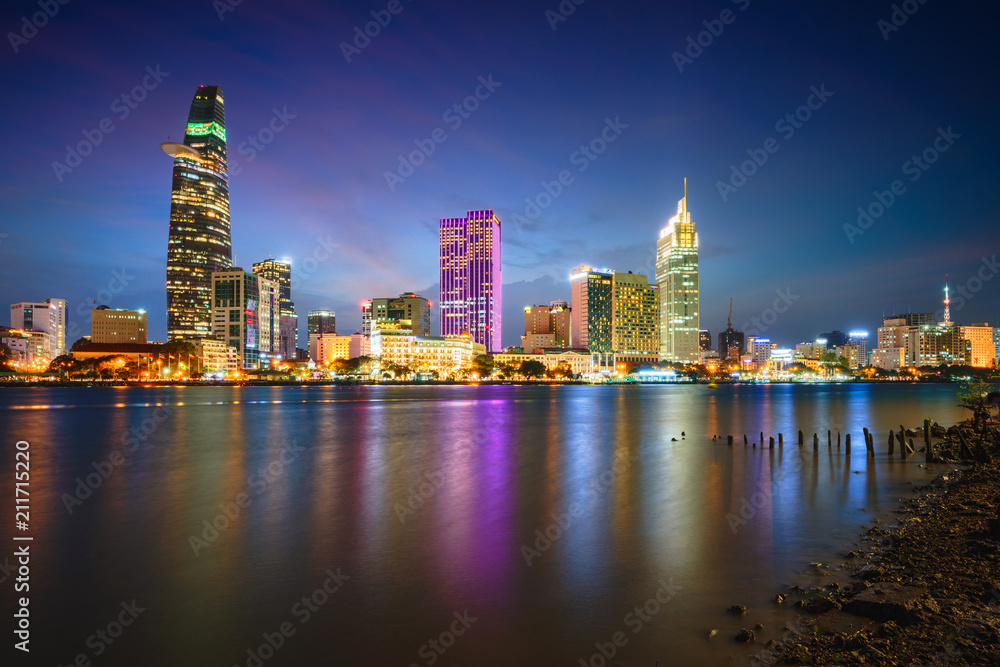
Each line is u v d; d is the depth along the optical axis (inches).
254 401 6053.2
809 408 4921.3
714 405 5492.1
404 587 780.0
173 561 890.7
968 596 640.4
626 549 932.6
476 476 1632.6
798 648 565.9
